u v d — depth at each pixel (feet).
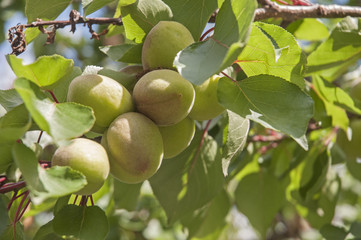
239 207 2.75
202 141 2.26
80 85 1.76
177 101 1.75
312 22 2.53
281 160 2.70
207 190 2.32
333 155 2.57
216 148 2.30
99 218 1.79
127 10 1.94
